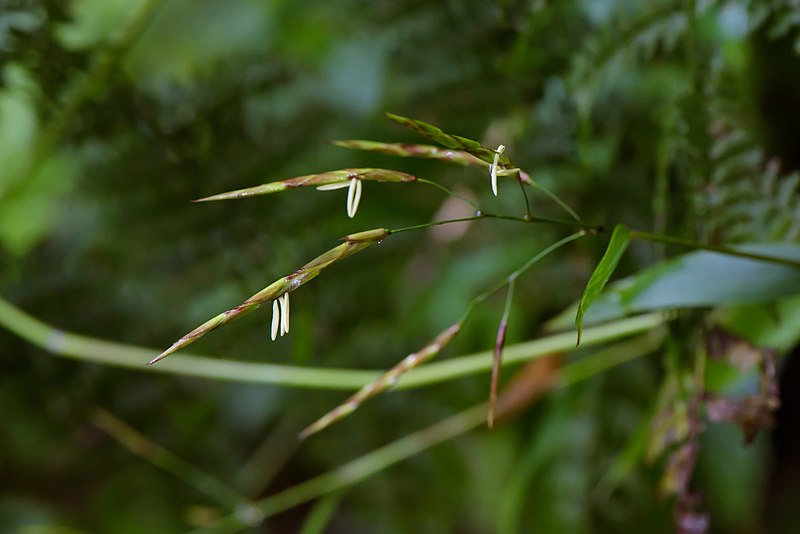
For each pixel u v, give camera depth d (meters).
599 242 0.71
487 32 0.67
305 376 0.68
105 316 0.79
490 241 0.77
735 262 0.58
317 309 0.77
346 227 0.76
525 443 0.80
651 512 0.72
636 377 0.73
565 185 0.69
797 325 0.59
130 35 0.71
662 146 0.64
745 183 0.60
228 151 0.73
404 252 0.77
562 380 0.70
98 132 0.73
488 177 0.73
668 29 0.62
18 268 0.80
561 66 0.65
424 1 0.68
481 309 0.77
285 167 0.75
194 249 0.76
